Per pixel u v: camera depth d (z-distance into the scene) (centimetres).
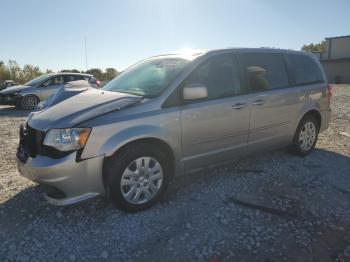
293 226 350
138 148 370
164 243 321
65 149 339
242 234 335
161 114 384
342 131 791
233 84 461
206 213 376
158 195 393
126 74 492
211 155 440
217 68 448
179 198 413
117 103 371
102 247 316
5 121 1055
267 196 417
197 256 302
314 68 599
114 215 372
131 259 299
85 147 340
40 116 379
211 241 324
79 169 341
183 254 305
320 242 325
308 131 580
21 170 373
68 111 366
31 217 368
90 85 511
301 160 559
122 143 354
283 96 518
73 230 343
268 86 505
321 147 644
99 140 346
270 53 525
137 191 375
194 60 427
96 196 359
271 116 504
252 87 481
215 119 431
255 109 478
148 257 301
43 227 348
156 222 358
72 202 345
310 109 567
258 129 490
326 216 372
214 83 441
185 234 335
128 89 436
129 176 368
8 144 707
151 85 419
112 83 484
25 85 1461
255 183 457
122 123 359
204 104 420
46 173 338
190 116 406
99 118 354
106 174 360
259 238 329
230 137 455
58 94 448
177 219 364
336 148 637
